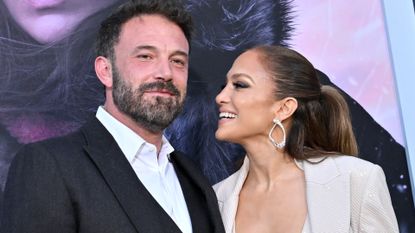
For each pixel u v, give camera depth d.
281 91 1.53
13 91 1.66
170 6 1.39
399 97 1.87
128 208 1.11
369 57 1.89
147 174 1.29
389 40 1.91
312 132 1.58
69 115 1.69
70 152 1.13
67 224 1.02
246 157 1.63
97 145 1.20
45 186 1.03
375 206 1.31
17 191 1.03
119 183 1.14
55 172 1.06
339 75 1.87
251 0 1.87
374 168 1.38
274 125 1.54
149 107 1.27
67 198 1.04
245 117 1.52
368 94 1.87
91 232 1.05
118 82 1.31
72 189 1.06
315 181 1.40
